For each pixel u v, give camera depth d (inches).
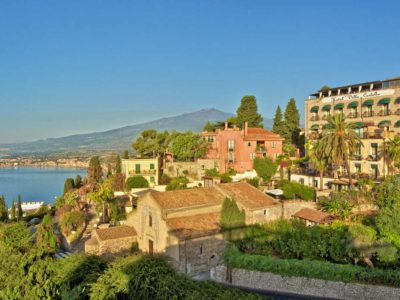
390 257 1430.9
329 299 1483.8
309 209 2113.7
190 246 1688.0
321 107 3430.1
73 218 2368.4
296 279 1547.7
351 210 1990.7
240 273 1656.0
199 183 3120.1
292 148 3907.5
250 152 3553.2
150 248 1879.9
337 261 1583.4
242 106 4618.6
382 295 1402.6
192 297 964.0
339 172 2878.9
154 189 3105.3
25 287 1086.4
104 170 6122.1
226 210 1815.9
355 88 3267.7
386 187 1850.4
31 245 1375.5
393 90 2861.7
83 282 1067.9
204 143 3639.3
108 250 1895.9
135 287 1004.6
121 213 2664.9
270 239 1779.0
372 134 2810.0
